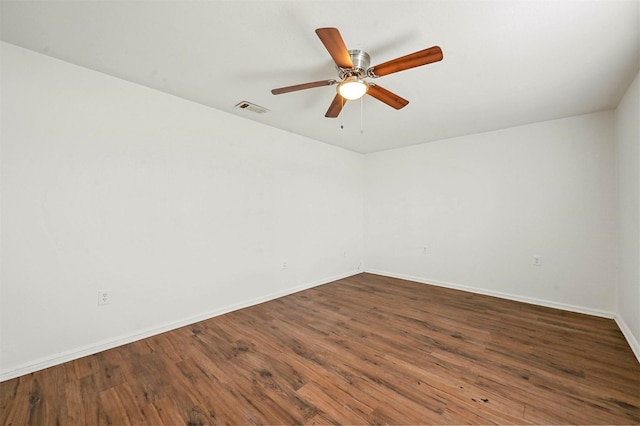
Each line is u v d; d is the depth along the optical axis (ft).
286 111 10.11
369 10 5.02
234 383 6.00
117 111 7.75
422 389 5.78
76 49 6.38
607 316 9.61
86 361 6.91
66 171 6.95
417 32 5.61
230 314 10.11
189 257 9.27
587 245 10.07
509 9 4.94
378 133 12.75
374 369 6.52
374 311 10.36
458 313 10.09
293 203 12.85
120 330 7.79
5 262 6.18
